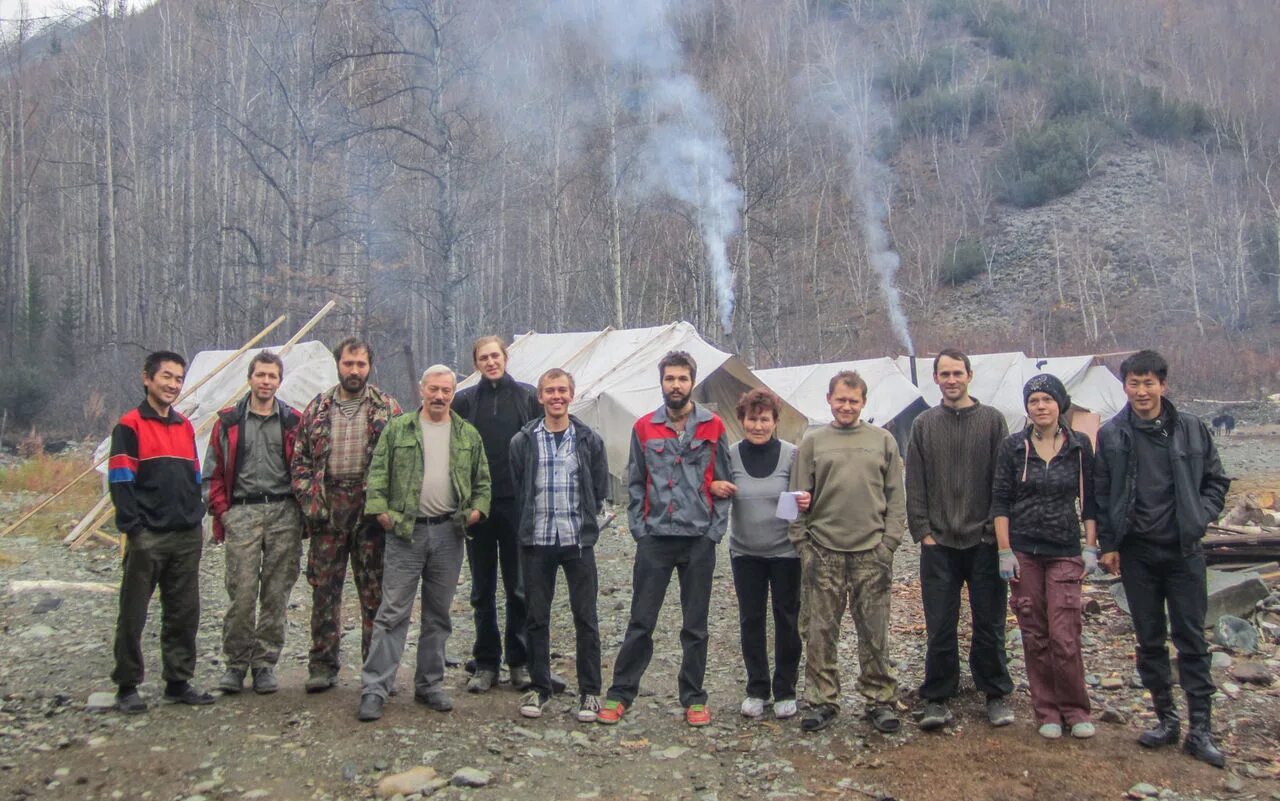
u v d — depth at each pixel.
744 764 4.32
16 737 4.48
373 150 25.52
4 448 25.06
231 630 5.05
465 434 5.06
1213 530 8.63
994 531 4.72
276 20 29.17
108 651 5.93
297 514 5.21
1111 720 4.72
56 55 47.66
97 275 36.75
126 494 4.68
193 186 33.03
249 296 27.25
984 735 4.57
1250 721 4.70
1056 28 74.69
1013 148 57.19
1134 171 54.56
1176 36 71.75
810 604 4.80
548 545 4.89
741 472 4.99
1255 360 37.09
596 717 4.84
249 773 4.09
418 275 27.08
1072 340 42.41
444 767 4.21
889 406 17.67
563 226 36.53
